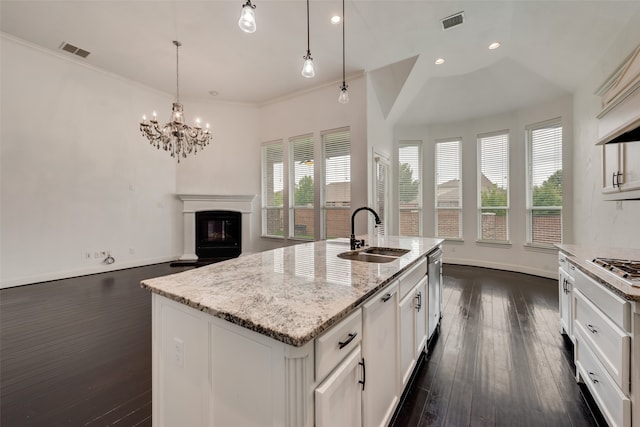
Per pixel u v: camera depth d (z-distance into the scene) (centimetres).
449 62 415
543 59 368
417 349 193
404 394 174
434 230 571
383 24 328
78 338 239
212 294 112
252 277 140
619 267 154
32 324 266
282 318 88
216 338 102
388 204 565
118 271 469
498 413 158
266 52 396
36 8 311
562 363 207
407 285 173
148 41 373
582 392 175
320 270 154
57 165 413
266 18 320
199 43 377
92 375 188
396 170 592
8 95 369
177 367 117
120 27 345
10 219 374
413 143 584
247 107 596
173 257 559
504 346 233
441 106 522
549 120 441
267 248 593
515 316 295
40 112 396
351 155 468
